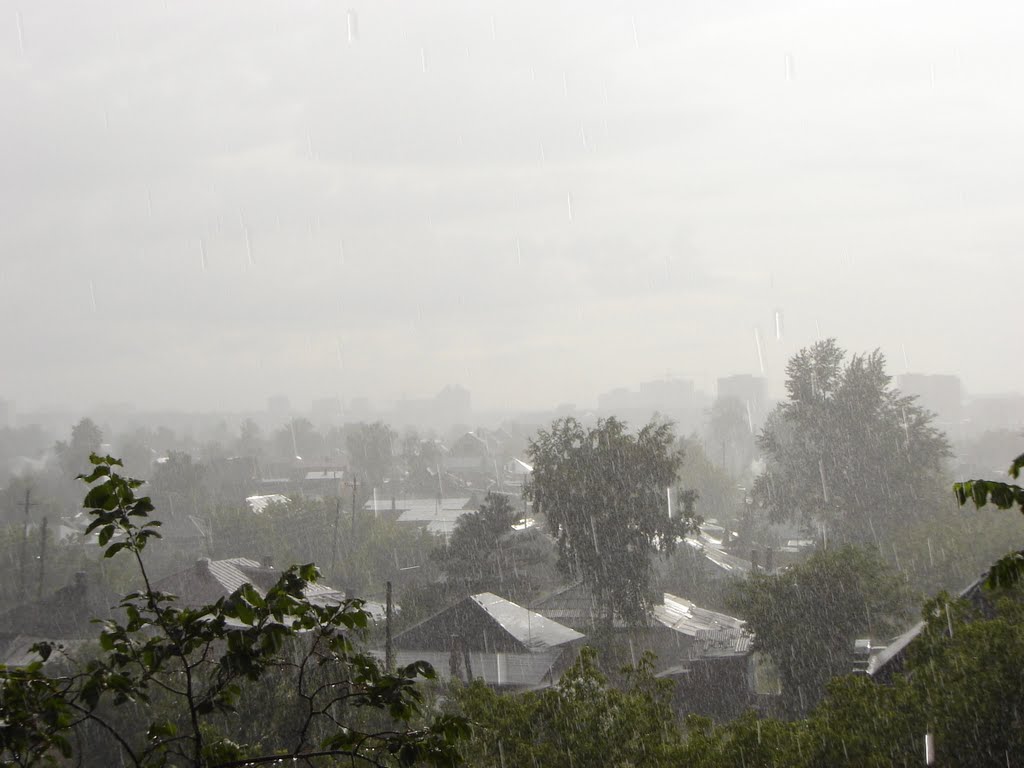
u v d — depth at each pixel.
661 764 12.03
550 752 12.35
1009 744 11.73
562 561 35.88
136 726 14.80
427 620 31.31
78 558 50.84
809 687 26.70
